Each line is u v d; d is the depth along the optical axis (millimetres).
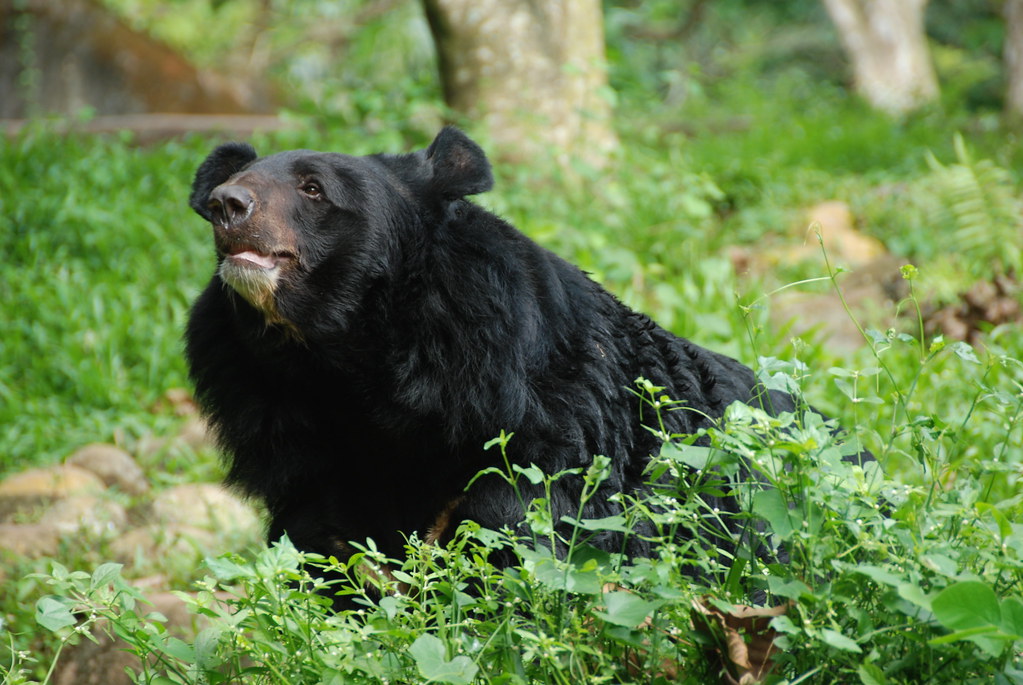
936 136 24016
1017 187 18031
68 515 10453
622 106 23188
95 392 12961
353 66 37656
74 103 25781
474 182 7152
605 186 17328
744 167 19969
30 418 12609
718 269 14250
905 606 4789
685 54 46781
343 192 7070
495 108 18500
